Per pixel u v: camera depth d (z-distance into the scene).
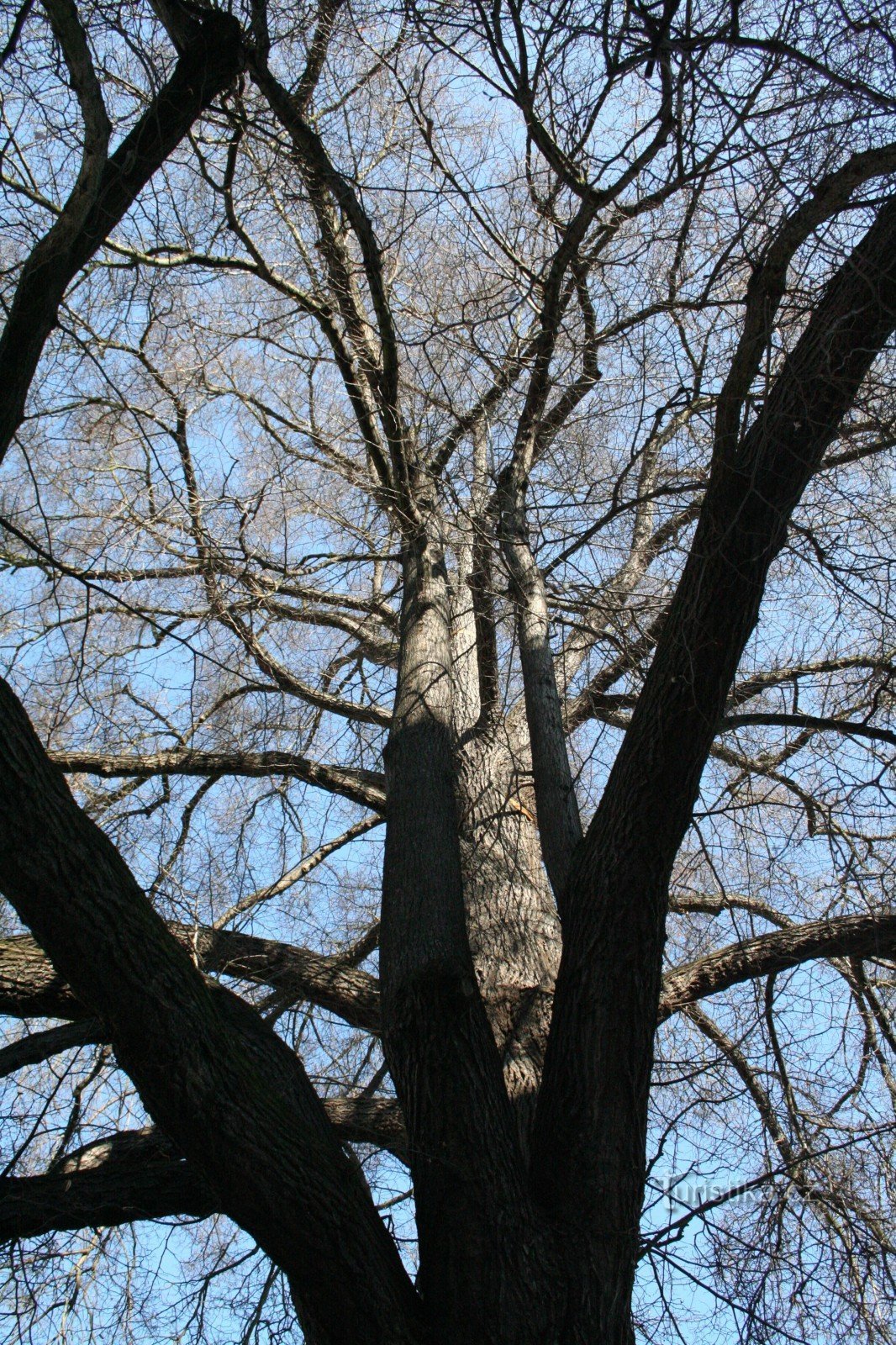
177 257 5.65
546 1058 3.91
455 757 5.41
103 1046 5.17
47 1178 4.09
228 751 6.71
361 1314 3.28
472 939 5.15
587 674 5.98
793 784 5.66
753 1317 3.71
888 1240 4.58
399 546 6.36
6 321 3.58
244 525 5.94
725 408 3.94
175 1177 4.13
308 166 5.30
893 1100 5.61
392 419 5.83
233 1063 3.38
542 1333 3.28
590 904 3.96
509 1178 3.54
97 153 3.66
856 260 3.88
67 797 3.31
